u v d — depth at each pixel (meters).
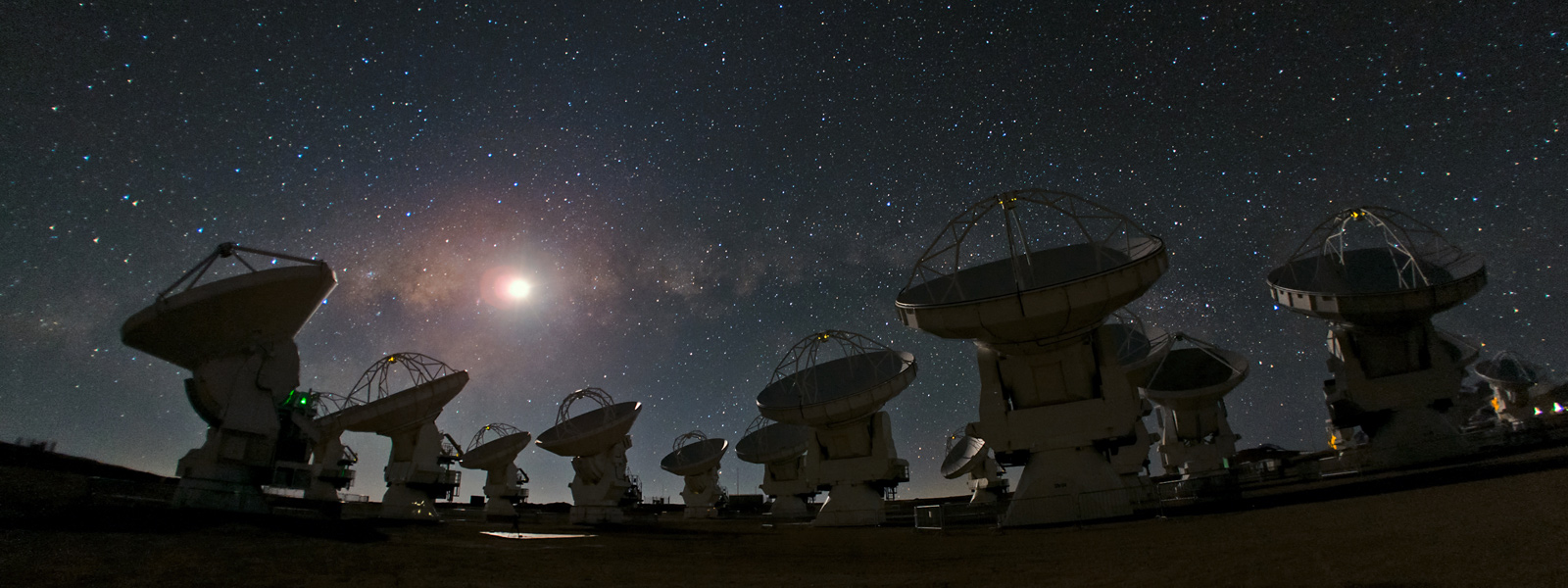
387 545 22.30
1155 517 26.77
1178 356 55.00
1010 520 31.72
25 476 29.84
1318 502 23.73
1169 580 10.45
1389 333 39.88
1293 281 42.53
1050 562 15.61
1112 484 31.42
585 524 50.34
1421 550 10.23
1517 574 7.62
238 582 13.19
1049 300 28.81
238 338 33.50
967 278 35.06
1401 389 39.38
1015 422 32.88
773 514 71.69
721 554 22.31
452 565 17.23
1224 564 11.52
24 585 12.17
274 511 45.00
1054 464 32.12
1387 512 17.08
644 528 44.12
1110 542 19.27
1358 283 41.44
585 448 56.59
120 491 31.05
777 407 46.47
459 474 53.47
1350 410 41.03
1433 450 38.12
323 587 12.94
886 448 48.12
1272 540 14.48
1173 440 55.47
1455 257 39.38
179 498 31.39
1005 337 30.89
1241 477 49.34
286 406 44.66
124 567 14.34
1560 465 23.05
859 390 45.38
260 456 33.53
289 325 35.06
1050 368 32.69
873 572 15.76
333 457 62.47
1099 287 28.41
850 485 48.31
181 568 14.54
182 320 31.30
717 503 92.94
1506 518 12.33
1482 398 77.12
